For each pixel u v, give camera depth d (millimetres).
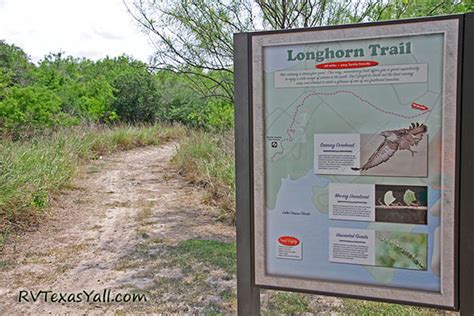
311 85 2637
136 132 17016
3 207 5664
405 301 2539
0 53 20797
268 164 2758
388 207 2539
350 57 2549
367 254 2598
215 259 4719
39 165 7461
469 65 2340
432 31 2389
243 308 2867
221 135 10867
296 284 2750
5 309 3674
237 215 2842
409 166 2480
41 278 4289
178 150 12008
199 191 8297
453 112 2381
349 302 3713
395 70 2469
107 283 4164
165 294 3902
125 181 9359
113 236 5613
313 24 6809
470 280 2408
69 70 35406
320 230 2684
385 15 6625
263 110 2740
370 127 2541
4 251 4977
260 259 2811
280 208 2752
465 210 2393
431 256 2480
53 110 13086
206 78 8164
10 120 11414
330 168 2637
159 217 6523
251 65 2740
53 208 6723
